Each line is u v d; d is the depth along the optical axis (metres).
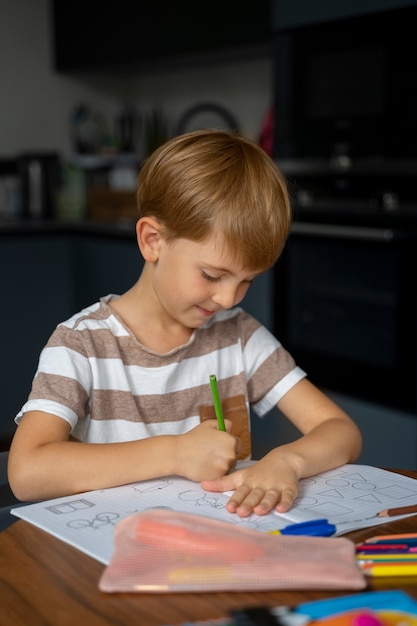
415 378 2.80
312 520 0.87
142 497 0.95
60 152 4.63
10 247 3.69
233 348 1.37
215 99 4.34
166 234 1.10
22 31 4.44
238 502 0.92
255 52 3.74
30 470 1.00
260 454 2.49
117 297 1.34
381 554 0.77
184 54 3.81
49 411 1.10
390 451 2.89
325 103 3.26
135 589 0.71
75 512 0.90
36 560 0.78
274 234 1.07
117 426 1.24
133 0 4.01
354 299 2.97
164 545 0.78
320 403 1.31
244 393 1.36
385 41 2.97
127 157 4.50
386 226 2.84
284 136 3.45
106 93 4.73
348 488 1.01
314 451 1.08
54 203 4.18
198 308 1.13
